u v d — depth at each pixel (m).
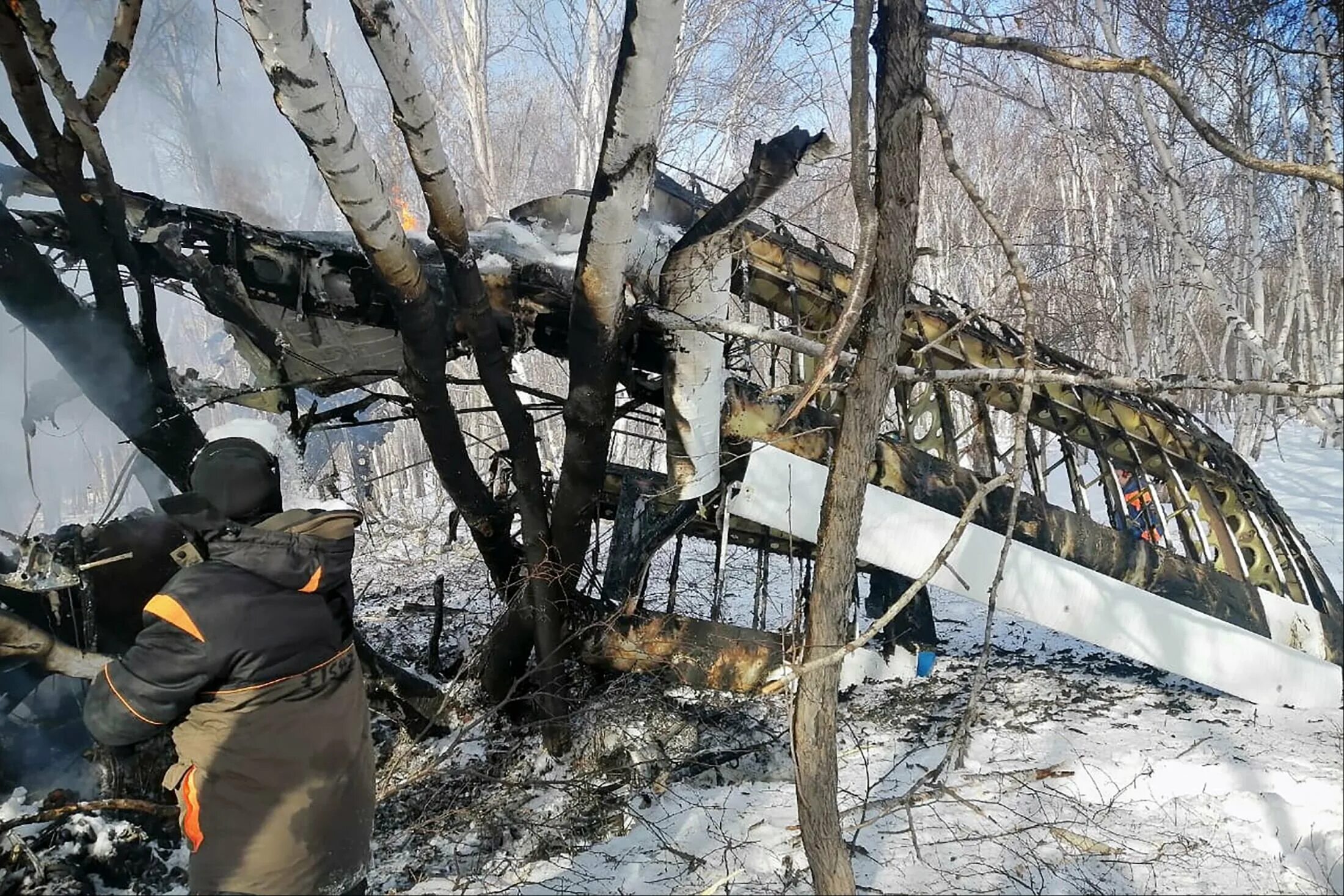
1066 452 6.36
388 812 4.39
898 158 2.45
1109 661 6.91
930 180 19.56
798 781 2.64
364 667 5.05
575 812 4.26
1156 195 11.15
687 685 5.06
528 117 19.05
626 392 5.25
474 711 5.25
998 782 4.13
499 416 4.66
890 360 2.55
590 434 4.53
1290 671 5.63
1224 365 14.51
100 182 4.05
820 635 2.63
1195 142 12.60
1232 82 11.02
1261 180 12.95
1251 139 10.59
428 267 4.80
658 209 5.64
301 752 2.32
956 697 5.88
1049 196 19.66
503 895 3.51
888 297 2.50
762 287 6.08
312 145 3.29
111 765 3.90
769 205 12.34
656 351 5.05
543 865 3.81
